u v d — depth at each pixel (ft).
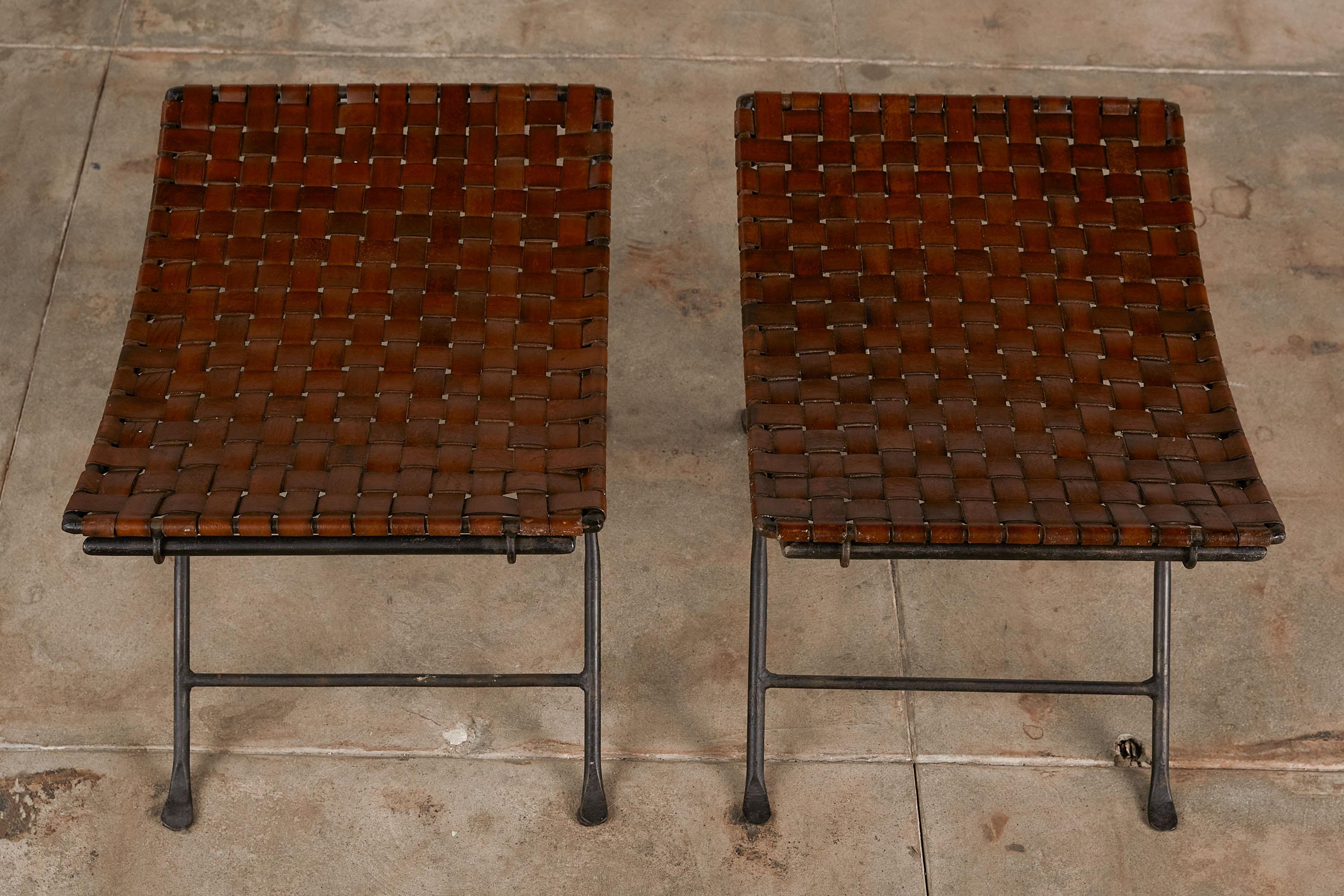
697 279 6.70
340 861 5.03
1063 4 7.95
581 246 4.65
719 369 6.42
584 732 5.17
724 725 5.42
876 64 7.61
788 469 4.18
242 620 5.62
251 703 5.41
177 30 7.56
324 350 4.43
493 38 7.64
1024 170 4.81
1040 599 5.78
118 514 3.95
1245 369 6.45
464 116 4.84
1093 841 5.14
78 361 6.29
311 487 4.07
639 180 7.04
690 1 7.86
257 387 4.34
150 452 4.16
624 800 5.20
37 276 6.55
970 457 4.22
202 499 4.02
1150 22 7.89
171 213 4.68
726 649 5.62
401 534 3.98
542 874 5.02
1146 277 4.67
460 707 5.45
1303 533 5.95
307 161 4.76
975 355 4.48
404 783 5.24
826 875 5.04
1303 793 5.26
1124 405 4.40
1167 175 4.83
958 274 4.63
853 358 4.45
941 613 5.73
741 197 4.74
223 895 4.93
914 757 5.35
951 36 7.77
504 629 5.65
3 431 6.05
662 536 5.92
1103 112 4.90
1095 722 5.46
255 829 5.09
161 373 4.37
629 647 5.61
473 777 5.26
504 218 4.70
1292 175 7.19
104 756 5.25
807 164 4.81
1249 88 7.59
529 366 4.43
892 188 4.76
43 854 5.00
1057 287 4.62
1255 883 5.04
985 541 3.99
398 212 4.70
